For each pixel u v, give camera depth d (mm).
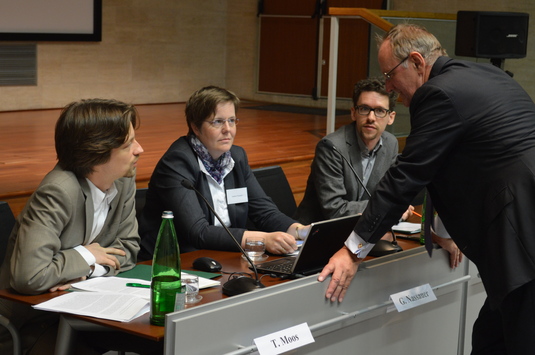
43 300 1909
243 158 2936
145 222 2822
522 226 2010
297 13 10320
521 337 2066
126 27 9930
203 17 10852
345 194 3137
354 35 9742
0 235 2373
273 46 10680
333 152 3133
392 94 3146
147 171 5203
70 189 2066
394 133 5770
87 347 2160
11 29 8648
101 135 2068
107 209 2250
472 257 2170
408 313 2549
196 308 1756
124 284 2033
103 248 2166
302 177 5879
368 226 2166
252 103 10742
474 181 2109
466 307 2857
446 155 2121
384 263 2391
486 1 8500
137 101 10227
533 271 2000
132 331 1721
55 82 9281
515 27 5457
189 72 10805
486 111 2080
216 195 2809
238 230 2586
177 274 1809
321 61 10180
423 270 2580
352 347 2316
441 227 2607
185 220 2643
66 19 9156
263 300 1937
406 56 2234
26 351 2148
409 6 9258
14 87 8906
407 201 2150
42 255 1955
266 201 2988
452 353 2846
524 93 2195
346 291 2240
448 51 6074
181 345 1712
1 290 1995
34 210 2018
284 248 2502
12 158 5637
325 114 9547
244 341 1893
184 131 7594
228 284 2012
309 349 2141
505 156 2059
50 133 7145
